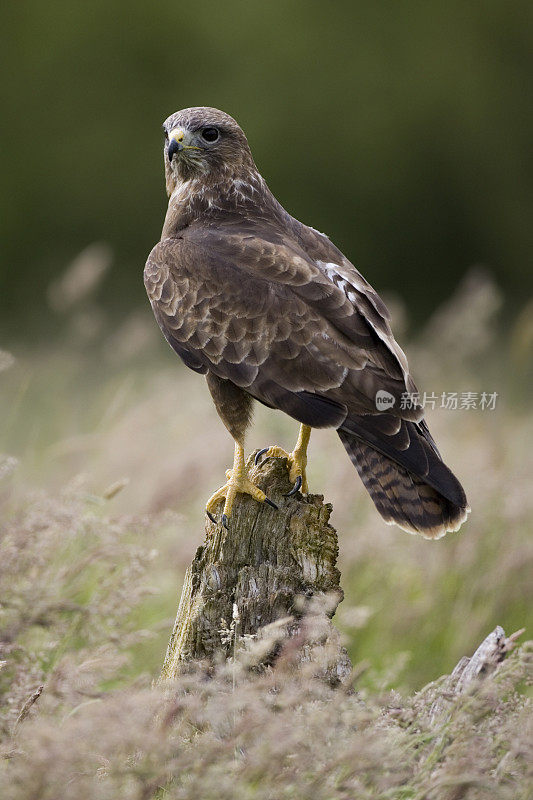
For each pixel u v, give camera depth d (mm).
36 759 4871
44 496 9211
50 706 7043
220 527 7246
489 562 10984
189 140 9453
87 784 5004
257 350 8156
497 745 5637
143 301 30641
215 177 9523
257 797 4984
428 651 10188
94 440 12422
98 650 7879
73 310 18922
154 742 4957
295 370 7949
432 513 7363
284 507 7234
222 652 6551
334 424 7641
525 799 5367
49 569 8844
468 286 15523
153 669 9281
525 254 45500
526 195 45625
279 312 8133
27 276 43594
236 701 5180
